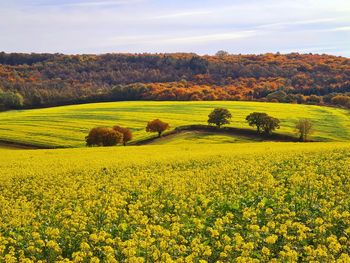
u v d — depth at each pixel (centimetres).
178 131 7894
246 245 1138
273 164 2720
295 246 1206
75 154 4272
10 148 6700
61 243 1338
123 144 7125
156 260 1134
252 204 1722
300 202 1655
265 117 7600
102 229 1442
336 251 1121
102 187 2244
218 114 7975
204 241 1304
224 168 2545
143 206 1772
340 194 1766
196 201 1766
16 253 1285
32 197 2164
